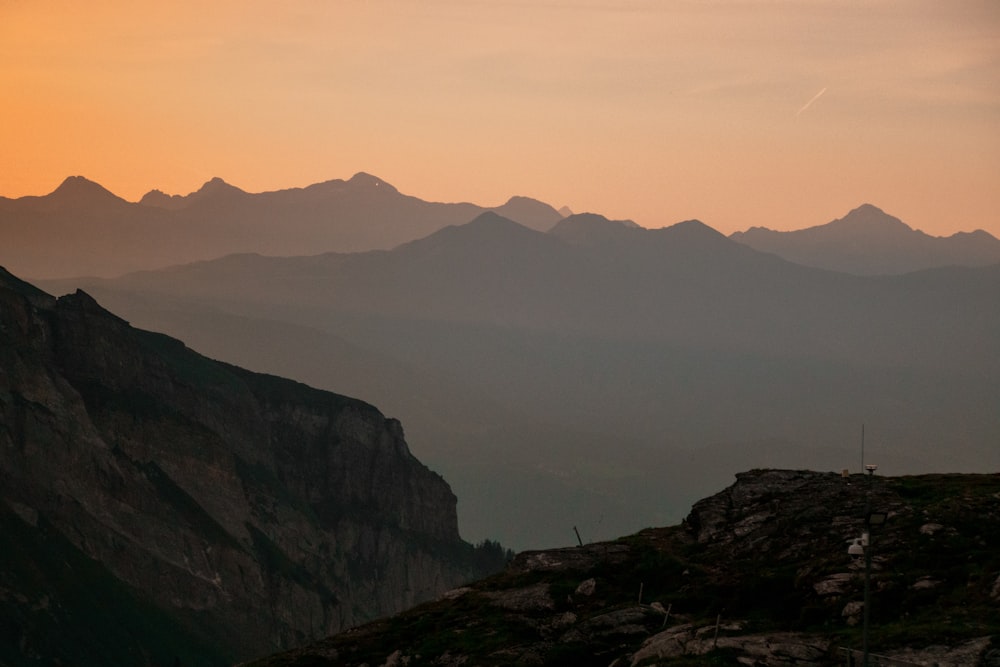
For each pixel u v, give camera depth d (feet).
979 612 330.75
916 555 374.43
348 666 424.87
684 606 398.21
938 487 440.04
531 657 379.76
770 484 479.82
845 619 351.46
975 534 382.63
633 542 472.85
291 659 436.76
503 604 433.07
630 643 382.22
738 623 362.12
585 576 447.42
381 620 472.03
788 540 418.92
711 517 464.65
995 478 451.94
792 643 329.31
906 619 341.00
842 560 383.24
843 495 447.83
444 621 439.22
